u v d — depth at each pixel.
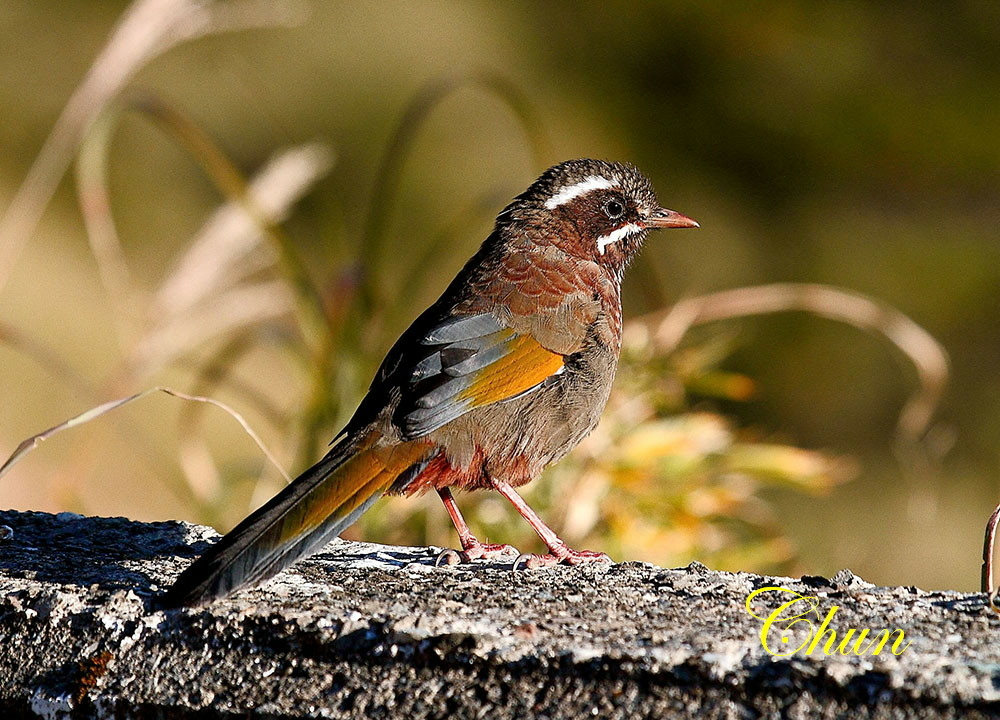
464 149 25.66
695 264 23.88
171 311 11.62
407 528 10.73
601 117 25.88
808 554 13.33
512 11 26.70
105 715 5.93
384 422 7.61
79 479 12.84
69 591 6.27
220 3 16.77
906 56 25.28
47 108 26.02
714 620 5.91
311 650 5.77
